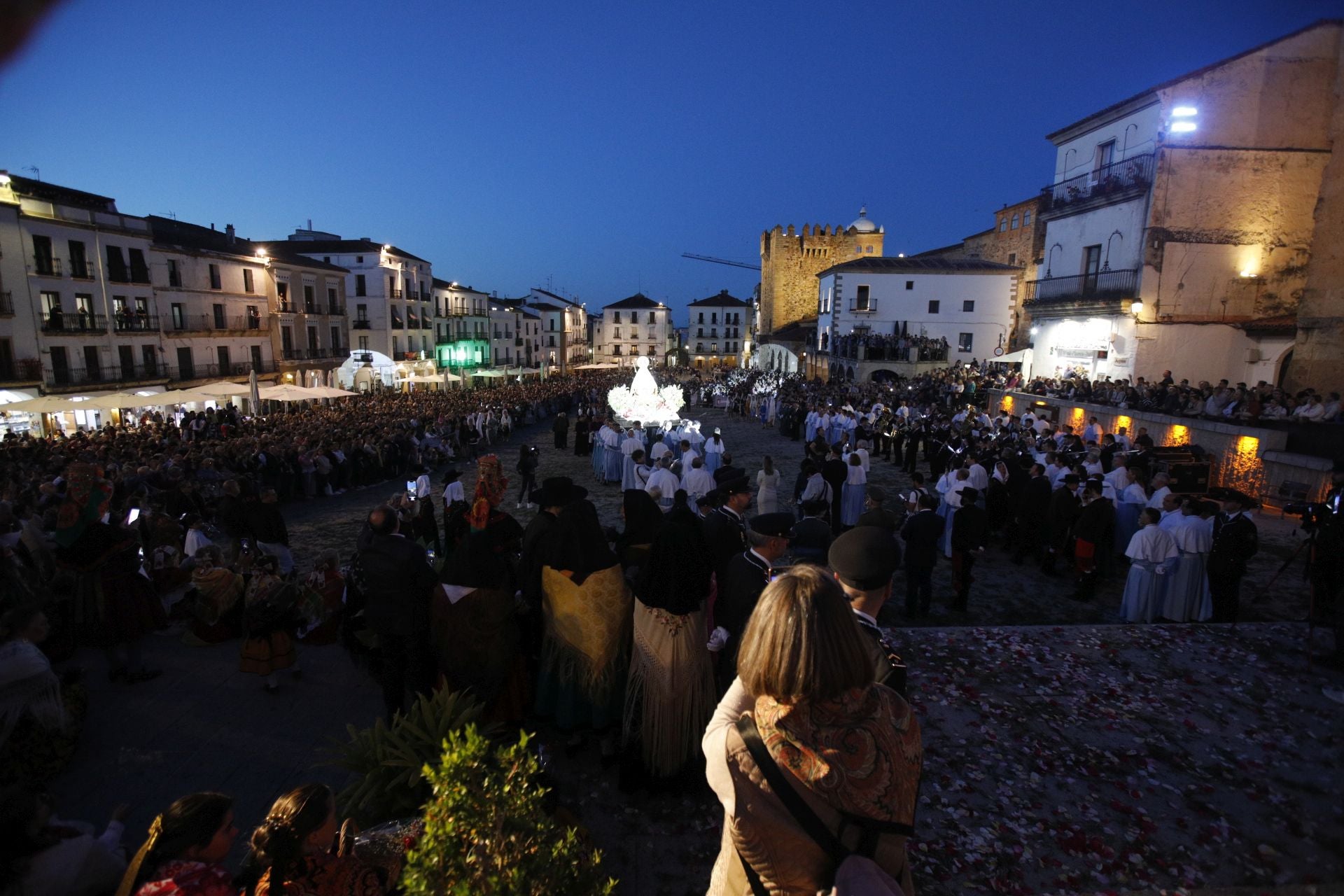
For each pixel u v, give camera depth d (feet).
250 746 16.74
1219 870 12.97
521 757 8.71
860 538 9.25
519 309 272.72
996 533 41.06
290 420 78.64
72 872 10.44
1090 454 42.27
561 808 12.27
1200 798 14.92
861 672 5.70
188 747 16.63
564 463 74.69
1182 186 66.18
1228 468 47.57
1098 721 17.80
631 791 14.66
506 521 18.26
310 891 9.18
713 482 40.24
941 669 20.56
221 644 22.12
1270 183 66.18
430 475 69.36
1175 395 55.83
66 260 95.96
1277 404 48.80
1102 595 31.09
